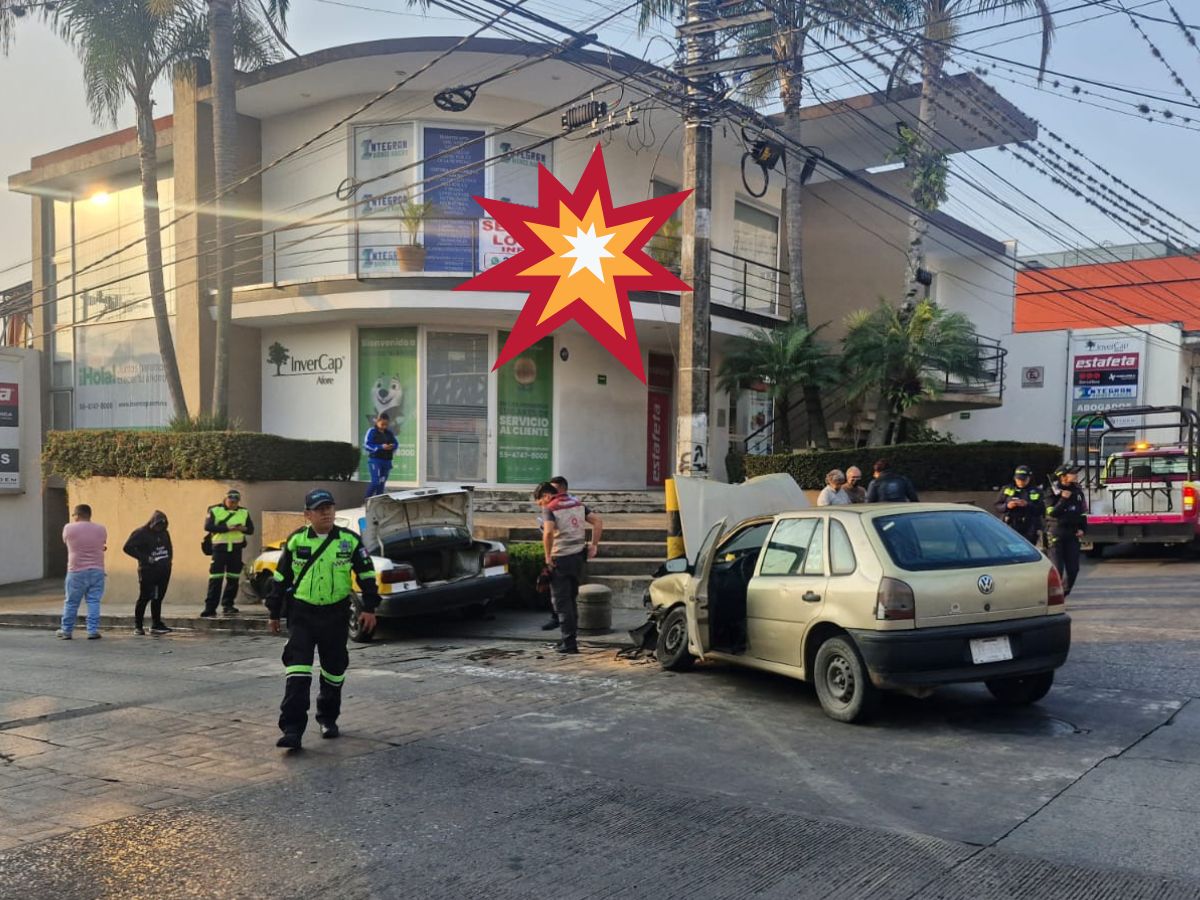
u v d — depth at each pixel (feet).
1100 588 43.86
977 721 22.85
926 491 56.13
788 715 23.86
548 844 15.84
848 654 22.66
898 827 16.17
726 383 67.31
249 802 18.34
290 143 65.72
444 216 60.59
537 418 64.80
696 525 32.96
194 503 55.11
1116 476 58.85
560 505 33.91
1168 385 96.84
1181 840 15.31
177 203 67.56
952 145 73.26
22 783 20.26
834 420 74.69
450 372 63.16
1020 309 125.18
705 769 19.66
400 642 37.60
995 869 14.42
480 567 40.32
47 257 84.23
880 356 63.52
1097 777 18.47
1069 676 26.91
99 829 17.08
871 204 80.64
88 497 60.18
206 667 34.45
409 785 19.11
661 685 27.73
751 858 15.06
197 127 66.39
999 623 22.34
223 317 59.82
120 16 61.21
